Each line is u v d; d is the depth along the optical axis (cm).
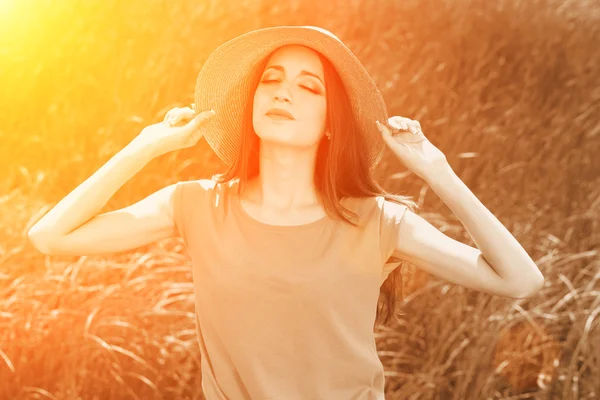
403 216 182
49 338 336
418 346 368
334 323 175
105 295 353
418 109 506
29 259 377
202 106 198
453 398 350
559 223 439
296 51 185
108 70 490
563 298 391
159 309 351
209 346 182
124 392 332
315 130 183
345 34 561
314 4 571
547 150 496
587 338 367
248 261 176
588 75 567
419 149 182
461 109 514
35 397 329
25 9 512
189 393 342
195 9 541
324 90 185
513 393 368
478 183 457
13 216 405
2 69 481
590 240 431
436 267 181
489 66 563
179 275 382
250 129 190
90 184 180
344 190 189
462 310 370
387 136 183
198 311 183
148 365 334
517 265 175
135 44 507
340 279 175
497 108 532
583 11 633
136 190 432
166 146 189
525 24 597
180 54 502
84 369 330
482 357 356
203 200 185
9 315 341
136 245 186
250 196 188
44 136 460
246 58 190
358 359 178
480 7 609
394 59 546
